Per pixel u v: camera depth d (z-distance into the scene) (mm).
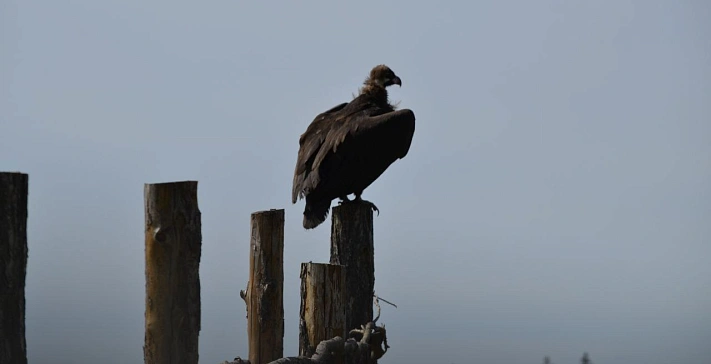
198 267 10500
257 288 12180
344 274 12453
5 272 8914
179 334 10320
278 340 12258
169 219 10281
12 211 8953
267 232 12195
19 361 9047
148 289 10320
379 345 12930
